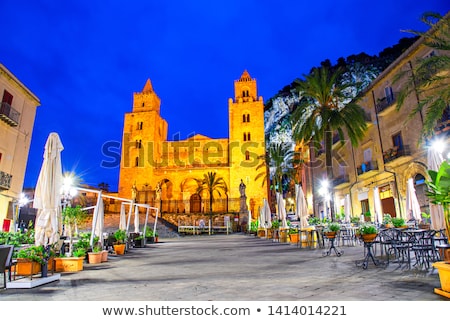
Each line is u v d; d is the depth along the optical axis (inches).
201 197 2369.6
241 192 2123.5
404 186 908.0
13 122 931.3
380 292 197.9
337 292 201.9
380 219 751.1
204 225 1953.7
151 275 314.7
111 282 275.1
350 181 1223.5
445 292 180.5
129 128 2546.8
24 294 226.7
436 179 206.1
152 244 950.4
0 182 879.1
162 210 2309.3
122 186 2412.6
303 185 1854.1
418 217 591.5
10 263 259.0
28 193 2140.7
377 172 1039.0
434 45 584.7
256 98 2620.6
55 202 320.2
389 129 986.7
